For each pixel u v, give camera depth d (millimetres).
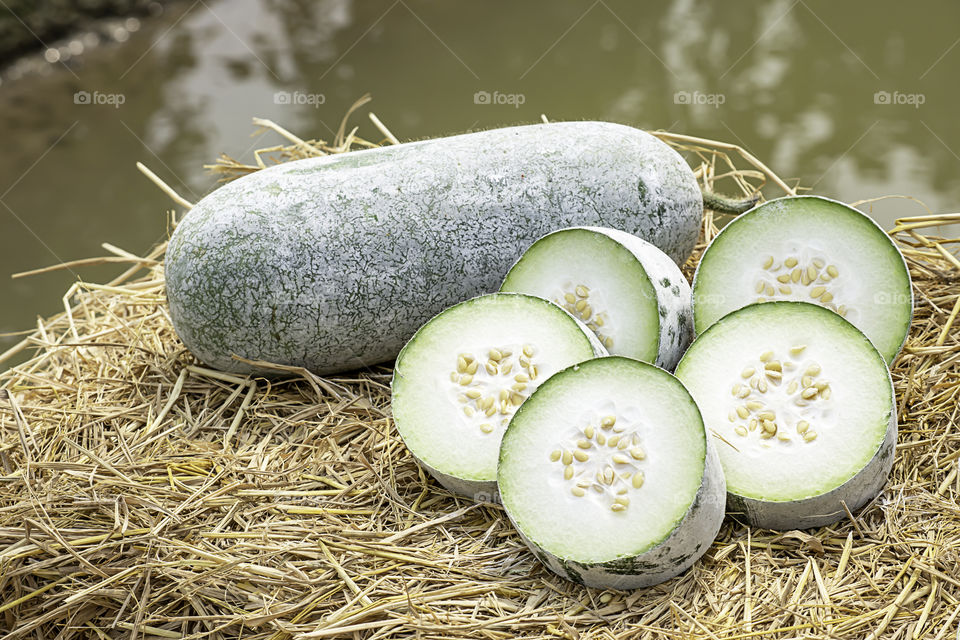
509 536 1479
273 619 1424
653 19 3176
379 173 1604
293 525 1485
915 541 1446
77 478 1515
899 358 1593
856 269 1545
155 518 1482
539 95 2566
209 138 2432
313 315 1587
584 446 1439
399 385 1512
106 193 2316
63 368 1680
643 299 1524
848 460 1448
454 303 1611
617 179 1621
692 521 1413
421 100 2564
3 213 2230
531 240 1608
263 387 1627
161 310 1719
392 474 1519
